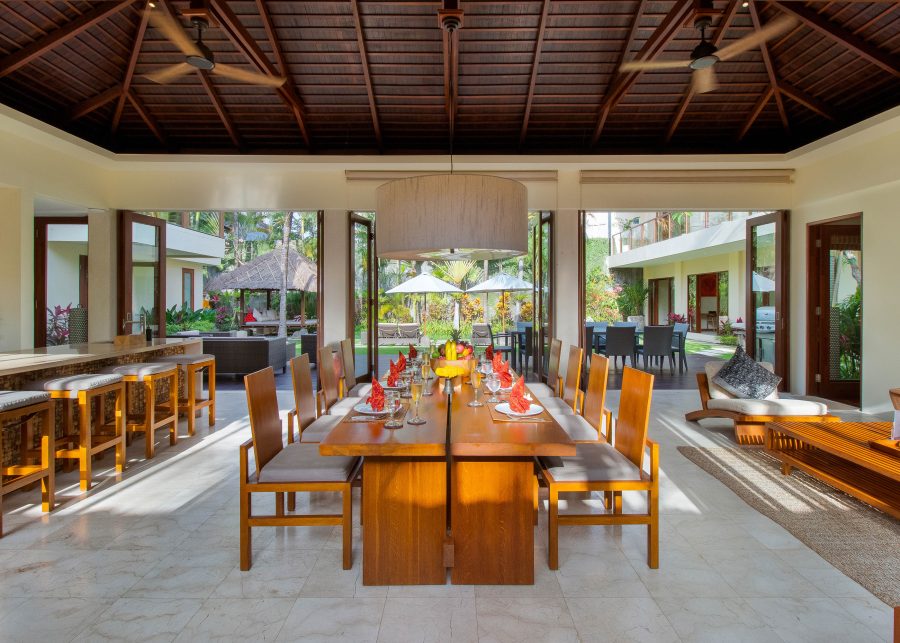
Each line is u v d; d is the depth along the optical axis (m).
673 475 3.57
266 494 3.29
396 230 2.67
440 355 3.92
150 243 6.91
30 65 5.00
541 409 2.73
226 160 6.23
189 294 14.92
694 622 1.93
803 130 6.38
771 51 5.42
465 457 2.20
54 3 4.46
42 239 7.20
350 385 4.70
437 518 2.20
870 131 5.22
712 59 3.68
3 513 2.96
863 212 5.67
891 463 2.69
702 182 6.61
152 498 3.20
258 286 12.67
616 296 15.63
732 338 13.05
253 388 2.44
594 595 2.12
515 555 2.20
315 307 17.92
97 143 6.31
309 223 20.84
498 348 8.66
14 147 5.16
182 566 2.36
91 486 3.41
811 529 2.71
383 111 6.11
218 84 5.73
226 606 2.04
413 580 2.20
